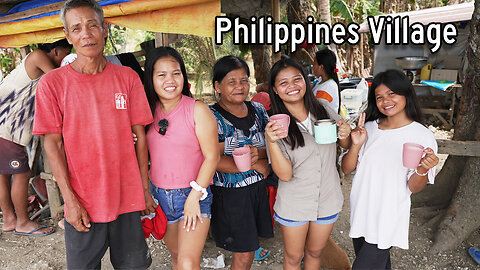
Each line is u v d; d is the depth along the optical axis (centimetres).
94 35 195
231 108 261
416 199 431
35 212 470
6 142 390
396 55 916
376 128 248
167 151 226
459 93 840
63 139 205
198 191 222
